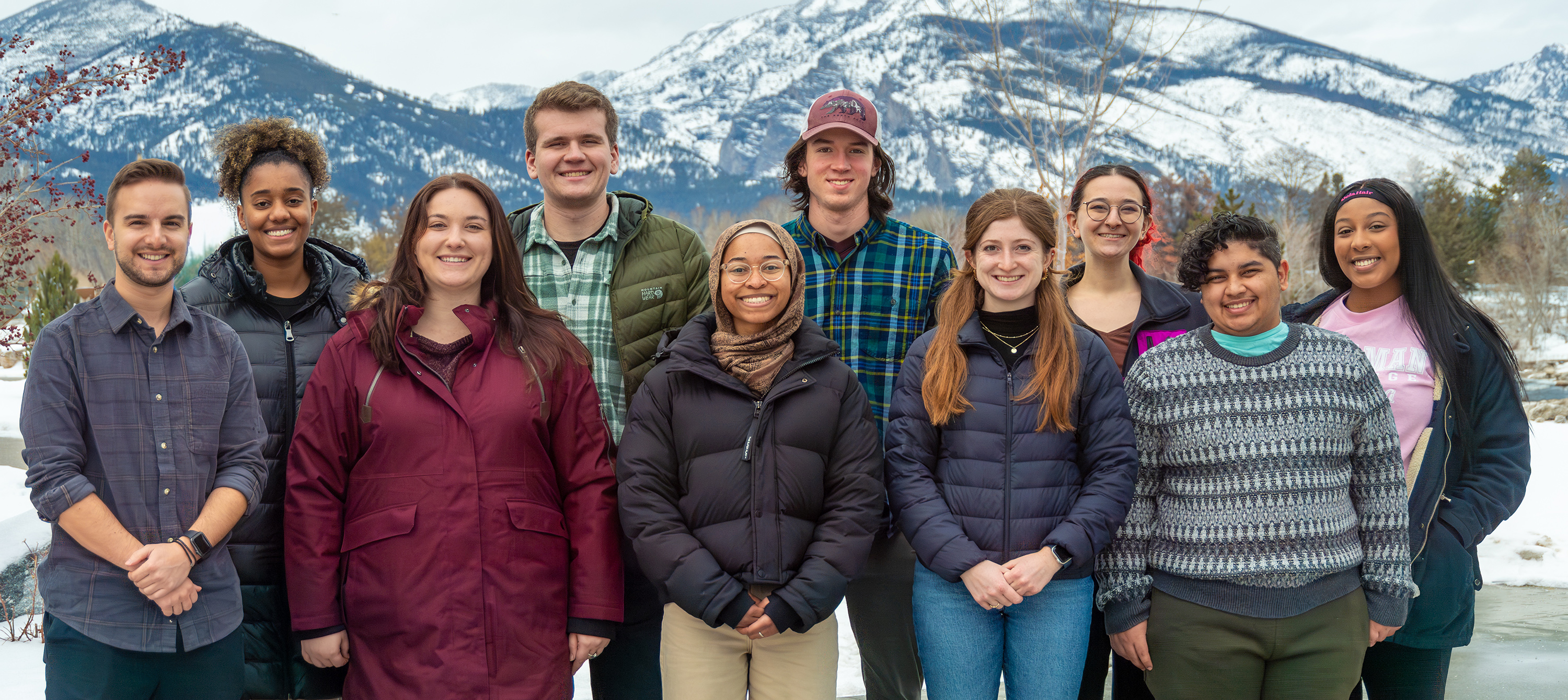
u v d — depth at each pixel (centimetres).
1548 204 3400
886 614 315
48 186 681
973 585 247
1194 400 249
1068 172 813
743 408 253
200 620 229
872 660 322
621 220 307
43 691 381
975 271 275
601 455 255
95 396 225
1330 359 245
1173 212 4506
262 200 271
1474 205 3984
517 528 237
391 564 232
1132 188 306
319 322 279
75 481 218
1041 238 264
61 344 225
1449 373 268
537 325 256
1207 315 298
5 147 655
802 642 258
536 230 304
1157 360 260
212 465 237
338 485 241
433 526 232
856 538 251
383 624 232
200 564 232
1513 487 264
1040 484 257
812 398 255
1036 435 259
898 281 321
